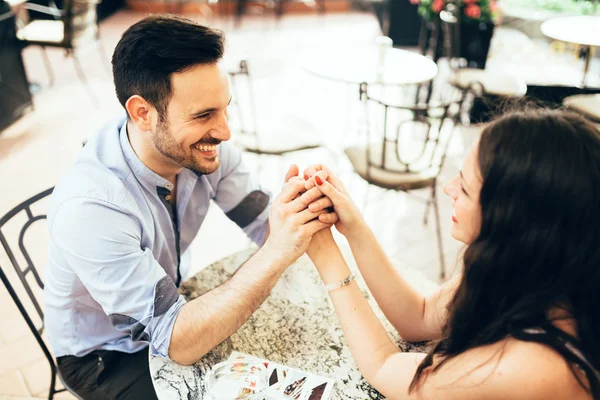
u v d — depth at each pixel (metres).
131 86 1.06
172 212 1.34
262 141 2.91
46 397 1.91
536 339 0.78
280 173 3.57
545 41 5.29
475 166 0.85
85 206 1.09
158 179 1.22
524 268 0.81
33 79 5.22
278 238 1.10
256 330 1.17
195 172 1.23
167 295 1.08
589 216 0.76
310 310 1.24
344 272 1.08
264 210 1.55
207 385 0.96
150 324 1.07
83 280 1.11
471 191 0.86
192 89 1.04
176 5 7.88
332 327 1.19
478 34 4.39
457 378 0.84
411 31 6.47
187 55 1.01
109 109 4.58
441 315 1.12
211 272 1.38
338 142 4.06
